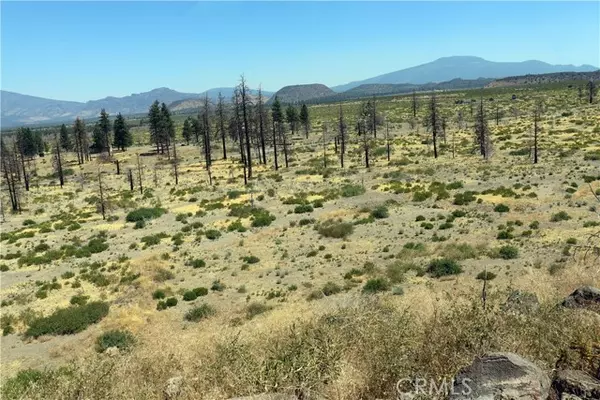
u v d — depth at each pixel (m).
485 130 75.44
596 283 17.05
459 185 53.38
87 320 23.89
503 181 53.94
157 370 8.97
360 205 49.25
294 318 16.67
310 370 6.89
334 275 27.84
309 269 29.88
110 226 52.25
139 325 22.80
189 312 23.88
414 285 23.25
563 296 15.41
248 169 81.62
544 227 32.56
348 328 8.54
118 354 12.22
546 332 7.25
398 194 53.47
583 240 27.66
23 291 31.28
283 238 39.19
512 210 39.44
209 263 33.84
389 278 25.00
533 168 59.56
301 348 7.70
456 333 7.40
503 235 31.38
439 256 28.47
